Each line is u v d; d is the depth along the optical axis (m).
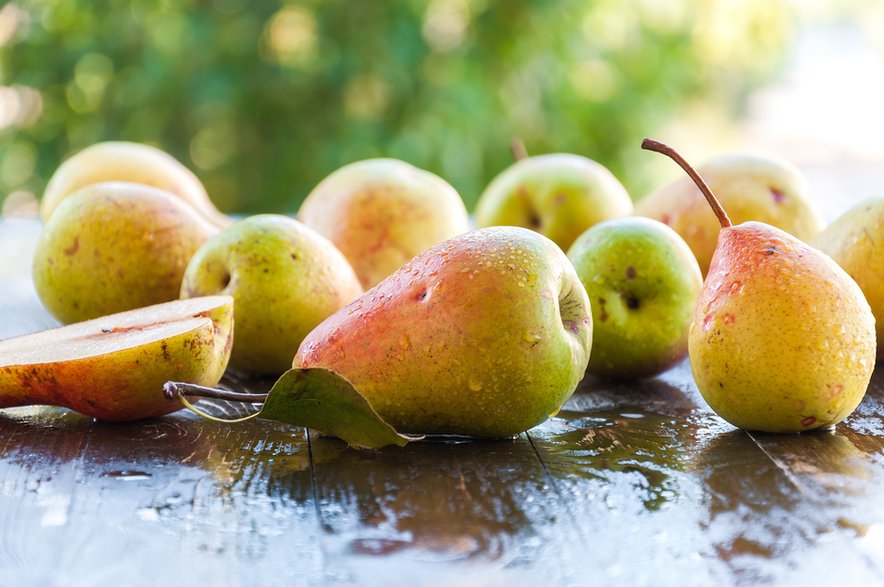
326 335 0.56
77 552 0.47
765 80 2.05
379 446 0.54
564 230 0.76
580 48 1.58
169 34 1.53
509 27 1.53
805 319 0.55
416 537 0.48
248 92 1.50
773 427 0.56
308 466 0.53
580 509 0.50
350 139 1.50
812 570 0.46
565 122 1.60
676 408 0.60
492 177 1.57
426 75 1.50
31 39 1.54
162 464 0.53
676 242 0.63
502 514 0.50
